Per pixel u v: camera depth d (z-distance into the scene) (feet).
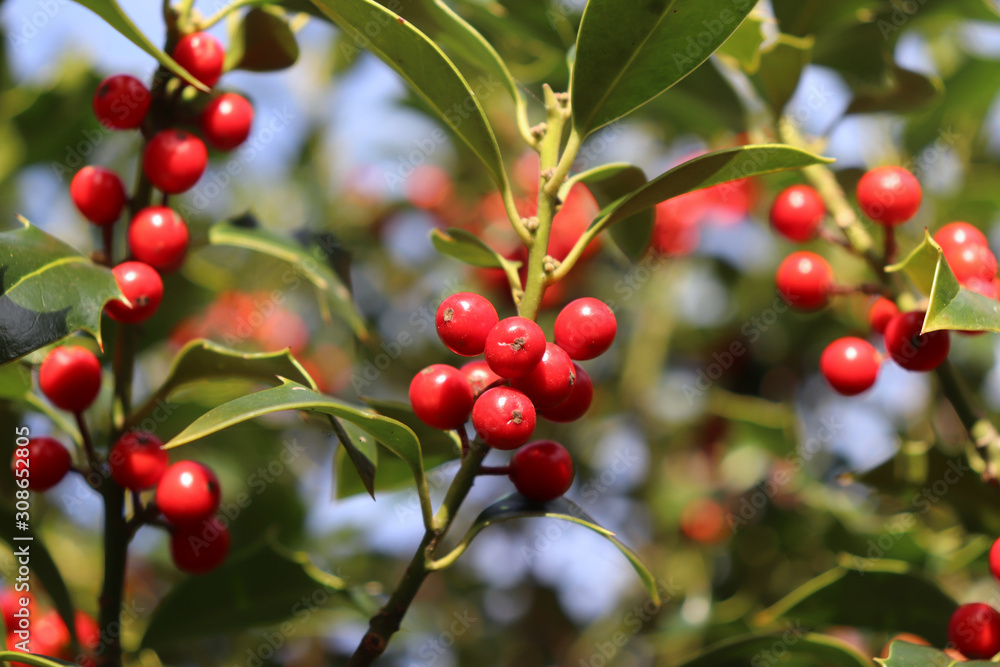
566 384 0.96
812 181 1.15
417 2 1.08
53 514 1.43
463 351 0.97
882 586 1.11
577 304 0.98
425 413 0.97
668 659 1.44
